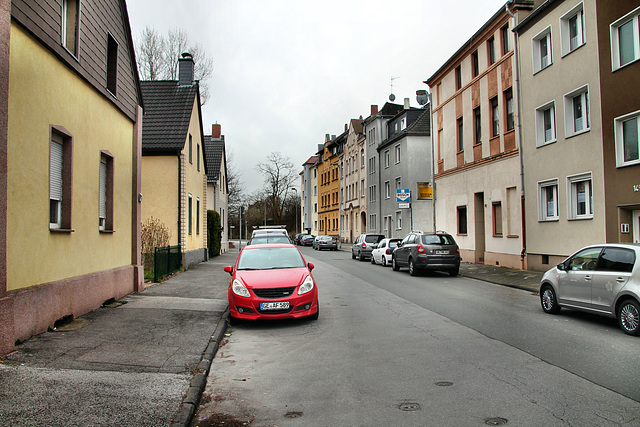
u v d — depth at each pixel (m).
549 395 4.80
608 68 13.68
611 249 8.22
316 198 76.69
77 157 8.96
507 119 19.89
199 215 24.80
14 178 6.61
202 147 25.36
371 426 4.18
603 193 13.91
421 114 37.62
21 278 6.82
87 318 8.73
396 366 6.07
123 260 11.91
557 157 16.17
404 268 21.92
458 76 24.75
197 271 19.05
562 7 15.89
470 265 21.52
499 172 20.22
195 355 6.48
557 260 16.23
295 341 7.81
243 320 9.59
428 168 35.41
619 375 5.41
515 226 19.25
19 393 4.71
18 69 6.75
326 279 17.66
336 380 5.58
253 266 10.18
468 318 9.32
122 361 6.05
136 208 12.68
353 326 8.86
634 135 12.91
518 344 7.07
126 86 11.99
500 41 20.22
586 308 8.55
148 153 19.86
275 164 68.06
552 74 16.44
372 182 45.00
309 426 4.24
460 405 4.60
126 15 11.93
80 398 4.65
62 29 8.22
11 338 6.17
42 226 7.45
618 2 13.27
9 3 6.10
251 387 5.45
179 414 4.34
